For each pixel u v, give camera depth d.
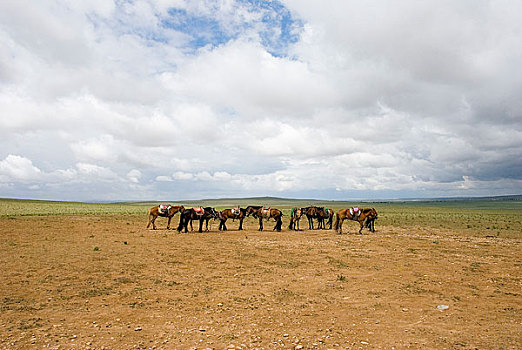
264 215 30.47
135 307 8.84
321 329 7.29
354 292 10.41
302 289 10.76
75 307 8.75
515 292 10.41
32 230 26.23
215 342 6.52
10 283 10.90
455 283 11.53
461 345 6.36
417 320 7.90
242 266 14.41
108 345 6.35
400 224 39.66
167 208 30.36
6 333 6.83
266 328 7.34
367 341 6.60
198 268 13.94
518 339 6.61
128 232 27.17
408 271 13.45
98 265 13.96
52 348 6.15
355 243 21.69
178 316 8.16
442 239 23.89
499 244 21.14
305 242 22.25
